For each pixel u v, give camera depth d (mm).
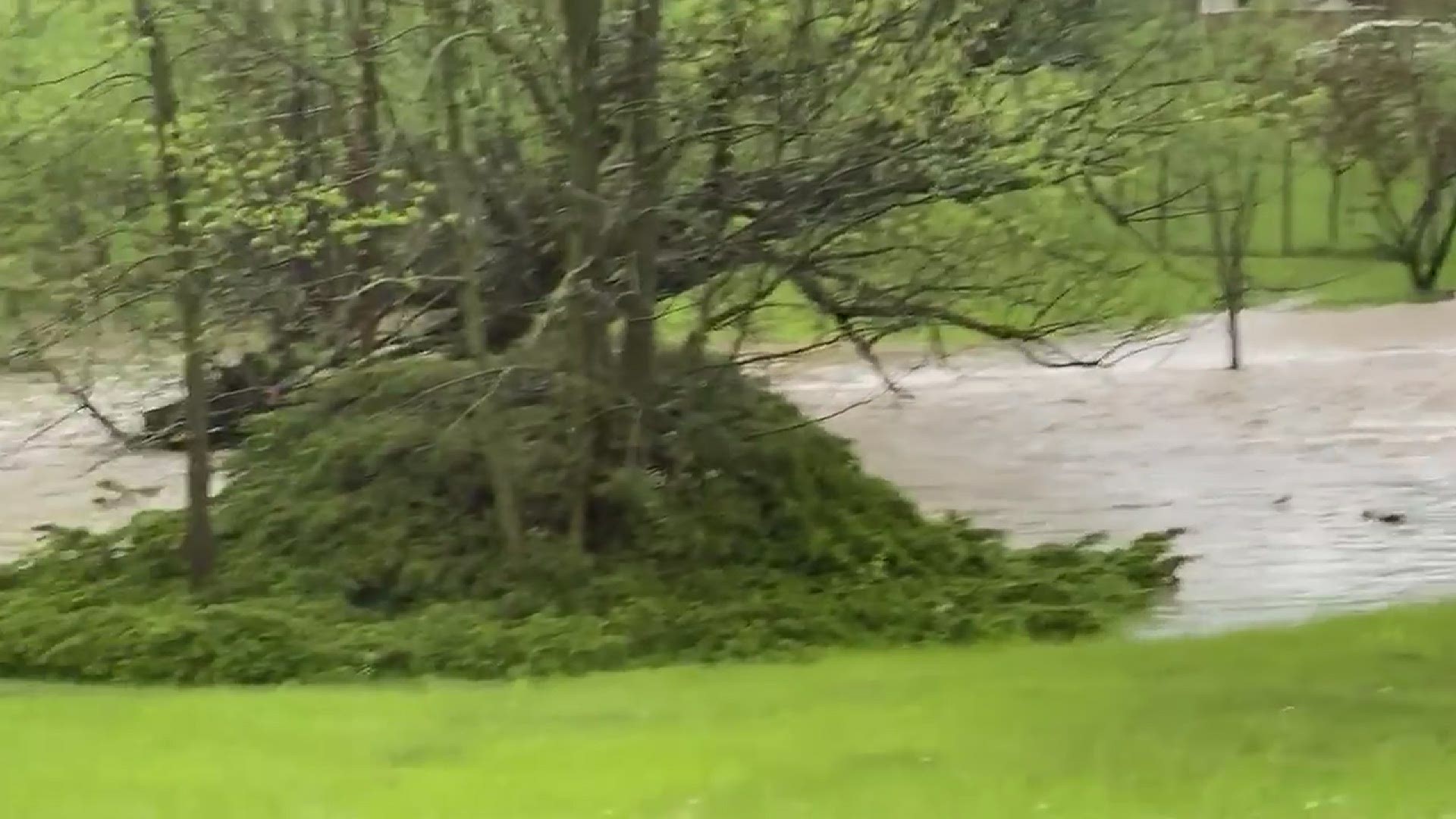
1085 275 16062
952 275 15578
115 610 12883
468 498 14398
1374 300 40125
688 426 14852
